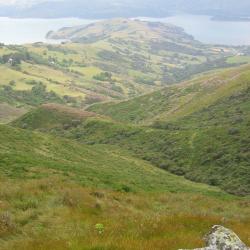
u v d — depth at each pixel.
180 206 28.55
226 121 165.50
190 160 117.06
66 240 13.17
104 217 19.11
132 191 34.00
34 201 20.89
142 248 11.71
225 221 18.44
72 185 27.72
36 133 75.94
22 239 14.38
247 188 87.94
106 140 161.88
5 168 32.97
